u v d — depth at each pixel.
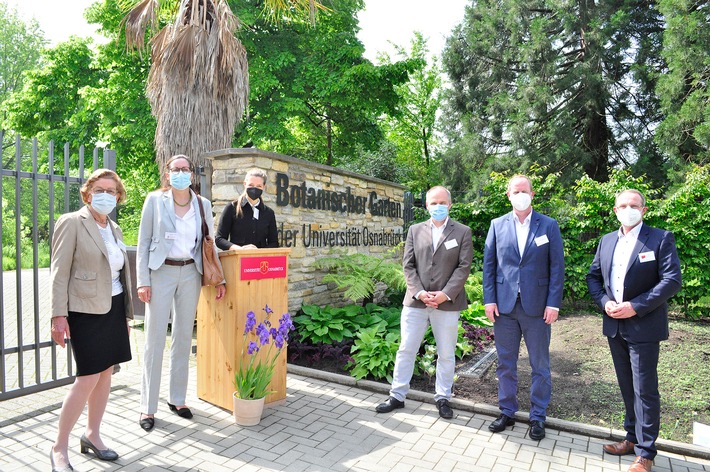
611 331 3.61
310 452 3.60
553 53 18.53
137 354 6.26
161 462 3.38
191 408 4.42
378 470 3.36
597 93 17.67
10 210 20.08
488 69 21.73
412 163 24.66
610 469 3.44
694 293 8.25
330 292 7.75
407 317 4.52
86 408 4.38
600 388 4.95
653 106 18.58
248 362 4.31
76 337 3.19
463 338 6.27
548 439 3.93
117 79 16.73
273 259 4.54
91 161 18.39
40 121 19.39
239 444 3.70
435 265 4.44
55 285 3.10
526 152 18.70
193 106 7.72
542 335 4.03
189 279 4.15
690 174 8.37
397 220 10.29
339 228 8.06
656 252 3.46
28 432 3.84
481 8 21.45
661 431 4.09
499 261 4.21
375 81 17.39
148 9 7.80
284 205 6.67
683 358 5.84
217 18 7.80
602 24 17.77
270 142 21.62
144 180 23.88
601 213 9.26
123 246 3.53
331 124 22.66
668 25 15.38
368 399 4.78
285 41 17.78
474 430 4.08
